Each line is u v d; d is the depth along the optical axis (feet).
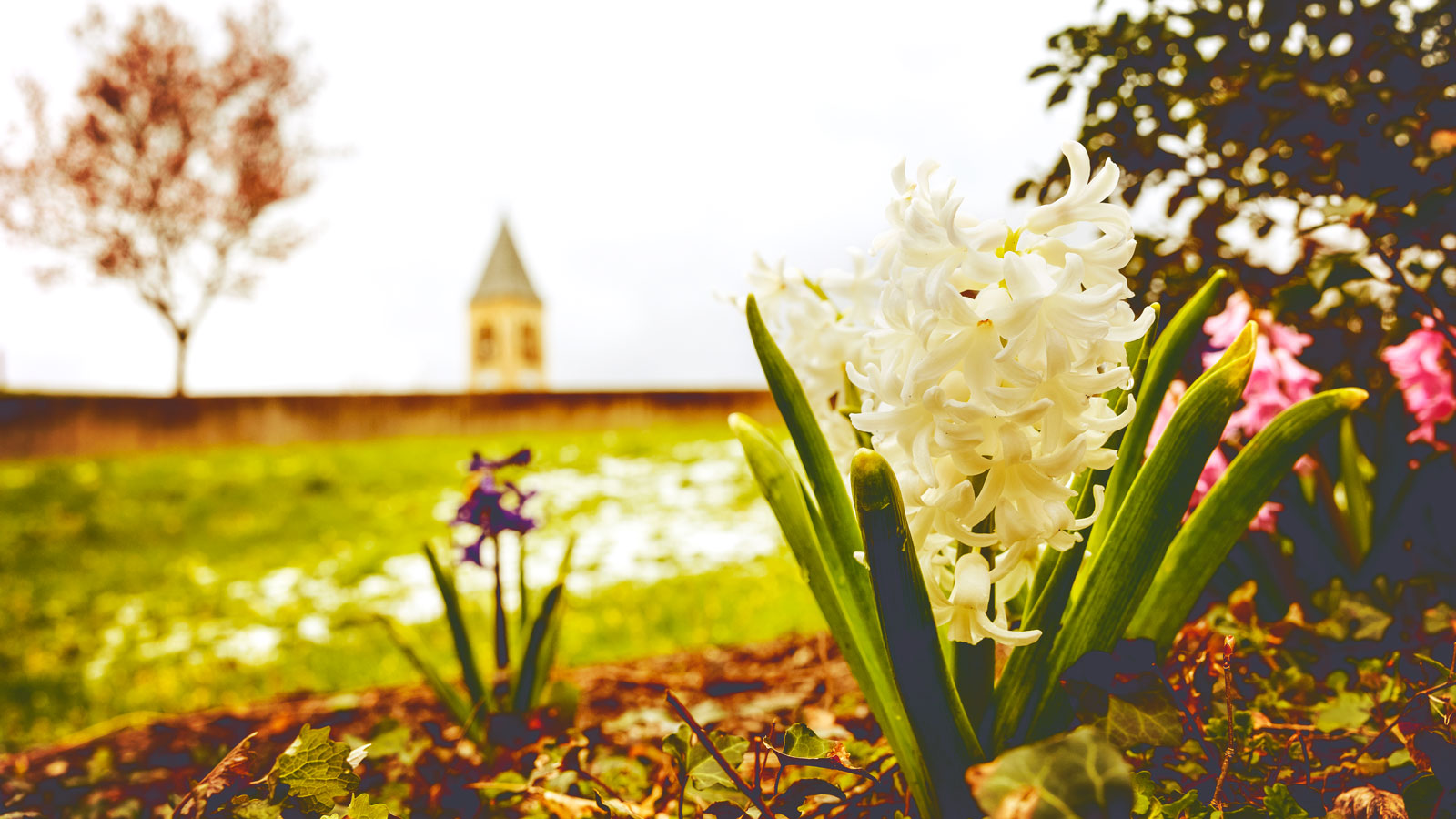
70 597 19.75
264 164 72.74
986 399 2.67
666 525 23.93
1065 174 5.23
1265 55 4.95
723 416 75.87
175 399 57.82
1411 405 4.79
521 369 225.15
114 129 68.18
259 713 8.95
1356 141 4.60
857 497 2.72
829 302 3.91
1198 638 4.42
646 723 6.11
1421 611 4.53
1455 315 4.50
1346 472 5.02
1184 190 4.93
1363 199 4.34
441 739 6.29
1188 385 4.93
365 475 36.17
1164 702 3.13
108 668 13.79
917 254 2.77
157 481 34.96
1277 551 5.08
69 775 6.73
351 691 10.30
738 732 5.84
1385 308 5.13
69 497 32.24
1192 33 5.01
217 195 71.77
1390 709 3.69
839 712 5.62
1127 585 3.18
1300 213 4.76
